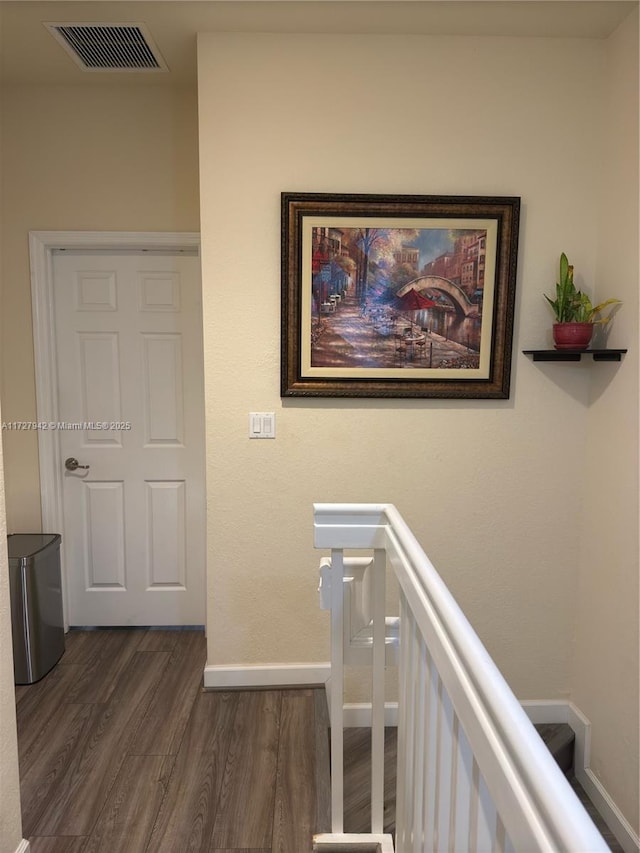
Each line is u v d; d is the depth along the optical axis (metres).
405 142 2.50
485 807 0.84
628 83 2.26
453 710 0.95
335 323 2.54
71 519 3.29
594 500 2.54
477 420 2.62
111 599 3.34
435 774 1.12
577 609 2.68
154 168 3.03
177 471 3.27
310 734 2.43
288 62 2.46
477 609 2.69
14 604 2.74
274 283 2.55
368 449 2.63
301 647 2.75
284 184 2.51
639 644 2.14
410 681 1.41
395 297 2.54
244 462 2.63
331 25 2.38
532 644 2.70
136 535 3.30
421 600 1.15
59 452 3.24
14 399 3.13
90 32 2.44
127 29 2.42
